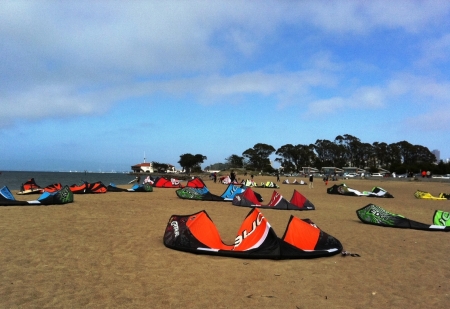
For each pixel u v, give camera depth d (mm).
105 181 73562
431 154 139875
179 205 16969
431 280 6215
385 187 46094
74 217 11836
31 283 5289
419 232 11234
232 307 4695
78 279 5559
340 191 29031
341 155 144625
